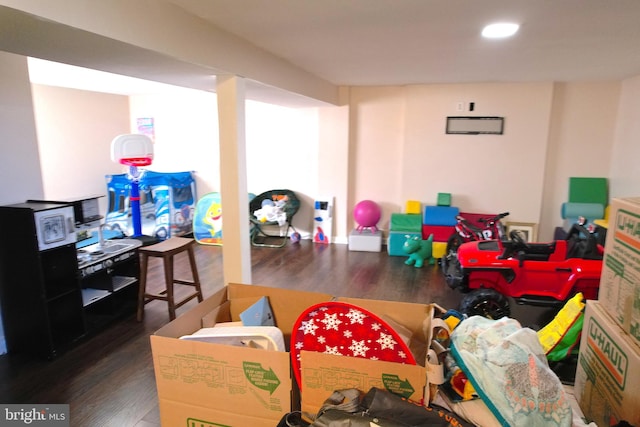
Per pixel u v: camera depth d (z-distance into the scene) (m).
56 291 2.78
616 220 1.34
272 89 3.44
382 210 5.75
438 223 5.14
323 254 5.34
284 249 5.61
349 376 1.04
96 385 2.42
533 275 3.16
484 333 1.19
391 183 5.65
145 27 1.89
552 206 5.21
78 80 4.79
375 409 0.96
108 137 6.15
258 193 6.23
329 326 1.14
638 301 1.18
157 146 6.43
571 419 1.04
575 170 5.07
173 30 2.07
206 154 6.23
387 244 5.68
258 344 1.21
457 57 3.35
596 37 2.67
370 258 5.16
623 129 4.69
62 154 5.51
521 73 4.23
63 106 5.46
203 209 5.84
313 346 1.14
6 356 2.73
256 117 6.00
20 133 2.80
